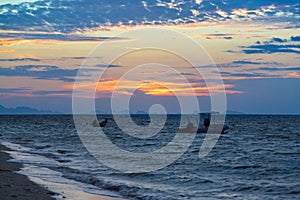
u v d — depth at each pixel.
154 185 21.66
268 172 27.78
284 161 34.19
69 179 22.34
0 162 29.42
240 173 27.27
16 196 16.72
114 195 18.38
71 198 17.05
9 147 44.53
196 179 24.00
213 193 20.02
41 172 24.70
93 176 23.56
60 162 30.88
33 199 16.33
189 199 18.34
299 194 20.03
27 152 38.94
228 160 34.78
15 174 23.17
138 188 20.31
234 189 21.16
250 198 19.05
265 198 19.08
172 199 18.09
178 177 24.59
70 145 49.28
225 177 25.36
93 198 17.38
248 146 50.59
